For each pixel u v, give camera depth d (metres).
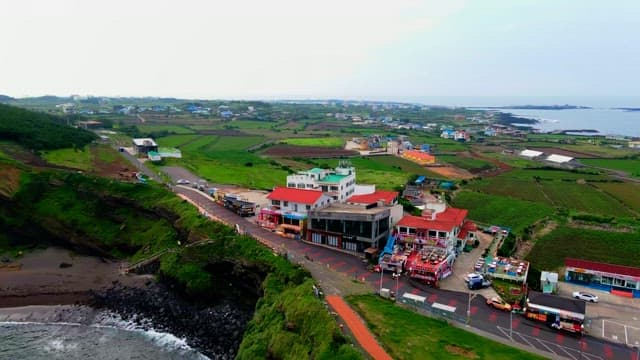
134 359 78.94
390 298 78.81
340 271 90.81
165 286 101.50
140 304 97.06
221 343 83.56
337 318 70.25
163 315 93.31
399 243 101.38
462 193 173.00
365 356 59.59
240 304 93.81
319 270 90.81
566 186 186.75
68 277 109.62
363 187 147.75
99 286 104.81
